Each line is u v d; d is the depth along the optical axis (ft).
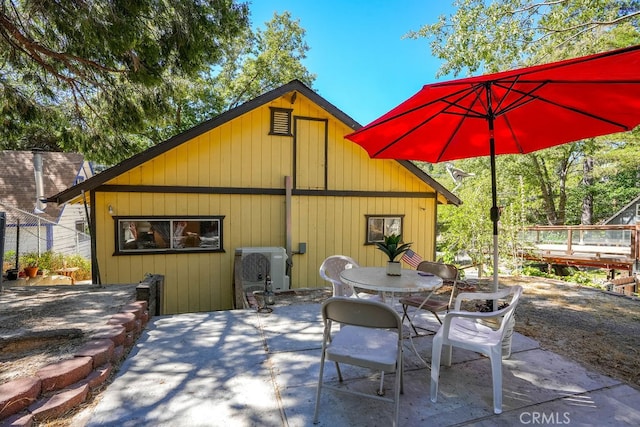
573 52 24.22
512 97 9.85
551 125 10.74
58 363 7.64
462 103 10.30
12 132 21.04
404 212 24.75
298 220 22.06
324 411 7.09
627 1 23.58
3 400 6.11
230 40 20.11
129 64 16.03
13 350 8.66
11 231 36.27
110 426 6.48
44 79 19.77
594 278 35.60
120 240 18.37
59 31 14.56
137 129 21.01
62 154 48.29
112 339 9.05
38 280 25.68
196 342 10.61
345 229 23.21
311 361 9.39
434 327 12.23
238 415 6.92
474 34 23.56
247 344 10.52
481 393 7.88
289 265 21.35
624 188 62.54
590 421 6.86
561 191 62.44
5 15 15.01
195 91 34.94
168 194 19.16
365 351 7.10
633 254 32.14
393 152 12.91
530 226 42.24
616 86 7.96
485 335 8.21
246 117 20.76
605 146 43.29
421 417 6.95
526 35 23.66
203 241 19.98
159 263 19.07
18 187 41.73
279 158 21.50
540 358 9.78
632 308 15.43
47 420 6.51
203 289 19.90
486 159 58.08
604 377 8.66
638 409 7.29
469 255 29.35
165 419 6.74
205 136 19.85
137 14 13.97
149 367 8.91
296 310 14.28
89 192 17.79
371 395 7.25
